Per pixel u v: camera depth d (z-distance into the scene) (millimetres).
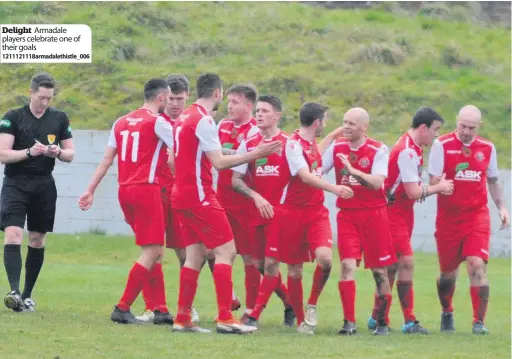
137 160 27656
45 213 30891
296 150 27953
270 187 29859
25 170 30406
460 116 29859
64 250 50531
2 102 65562
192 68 73000
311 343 25547
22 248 49750
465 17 89188
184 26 79938
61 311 30984
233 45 77500
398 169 29875
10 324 26812
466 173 30094
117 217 55406
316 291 28516
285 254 28594
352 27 83438
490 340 27859
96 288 38406
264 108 28969
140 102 67375
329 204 54906
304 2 89312
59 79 69375
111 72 70812
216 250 26547
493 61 79500
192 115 25891
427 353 24672
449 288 31047
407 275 30047
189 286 26656
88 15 78500
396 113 68812
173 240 30922
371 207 28625
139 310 32844
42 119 30797
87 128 63219
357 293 41000
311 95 70438
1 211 30484
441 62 78188
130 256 50188
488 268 51312
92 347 23359
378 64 76688
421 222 55281
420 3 90250
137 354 22594
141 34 77312
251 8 85938
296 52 77500
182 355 22688
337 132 31281
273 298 38531
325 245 28062
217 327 26750
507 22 90312
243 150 29781
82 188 55156
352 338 27250
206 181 26141
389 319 33531
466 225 30266
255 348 24094
